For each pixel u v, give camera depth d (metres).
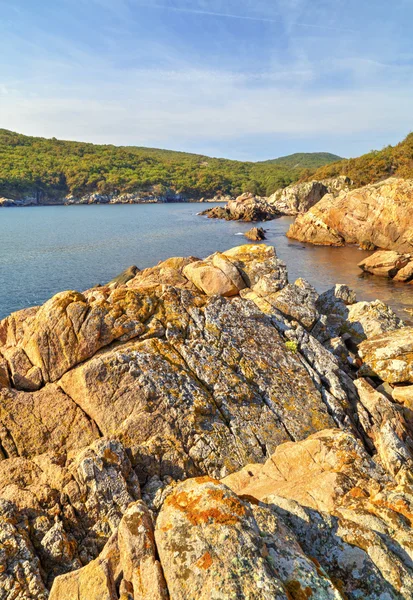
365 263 51.81
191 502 5.39
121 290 12.97
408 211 67.25
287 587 4.46
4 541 7.01
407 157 110.25
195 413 10.53
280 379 12.38
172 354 11.71
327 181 143.50
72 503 8.12
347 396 12.98
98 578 5.45
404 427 12.43
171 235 88.19
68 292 12.18
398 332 17.08
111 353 11.04
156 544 5.13
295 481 8.14
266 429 10.88
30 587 6.47
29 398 10.45
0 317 35.62
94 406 10.36
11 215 149.25
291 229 84.88
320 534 5.62
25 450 9.71
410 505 6.44
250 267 17.64
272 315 14.97
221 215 130.38
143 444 9.63
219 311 13.62
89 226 109.38
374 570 5.07
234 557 4.56
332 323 19.75
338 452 8.62
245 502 5.69
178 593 4.43
